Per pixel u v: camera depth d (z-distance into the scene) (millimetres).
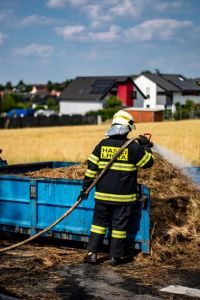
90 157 5875
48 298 4785
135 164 5770
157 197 6660
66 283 5203
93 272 5559
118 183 5746
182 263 5770
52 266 5781
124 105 77625
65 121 63688
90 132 40094
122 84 78000
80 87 81250
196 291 4926
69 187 6281
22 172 8406
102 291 4957
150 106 78562
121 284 5152
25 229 6660
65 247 6629
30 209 6594
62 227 6352
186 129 25344
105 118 67500
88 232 6168
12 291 4969
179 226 6422
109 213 5922
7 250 5875
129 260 5938
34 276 5430
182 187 7141
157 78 79125
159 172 7121
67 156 18219
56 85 172375
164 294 4855
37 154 18750
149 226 5887
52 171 7422
